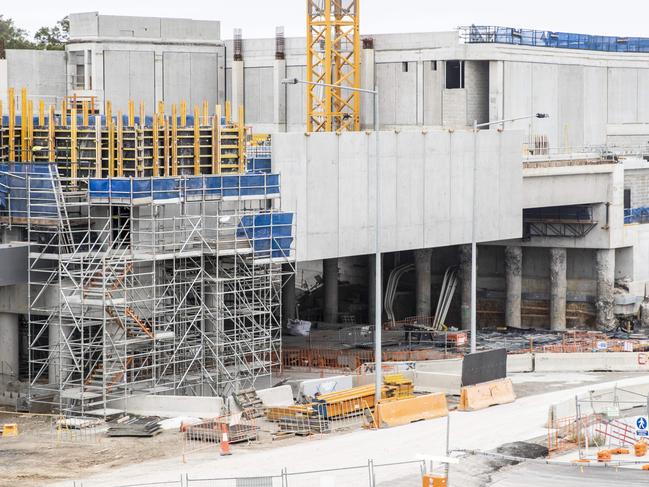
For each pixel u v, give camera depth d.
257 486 63.91
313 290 151.38
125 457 73.94
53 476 69.50
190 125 101.06
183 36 160.88
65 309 88.88
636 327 149.50
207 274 92.62
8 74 152.62
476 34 157.75
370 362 108.44
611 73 176.00
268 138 127.94
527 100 161.75
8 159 97.12
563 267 148.12
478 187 122.69
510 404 89.31
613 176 146.00
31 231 90.62
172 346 91.06
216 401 85.31
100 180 88.88
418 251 143.38
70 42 154.25
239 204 94.50
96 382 87.19
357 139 109.62
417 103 158.25
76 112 107.50
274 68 163.75
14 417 87.69
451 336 129.88
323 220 106.94
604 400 86.38
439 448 75.12
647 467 71.25
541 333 143.88
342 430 81.69
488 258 153.50
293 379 100.44
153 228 89.00
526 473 70.19
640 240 151.00
